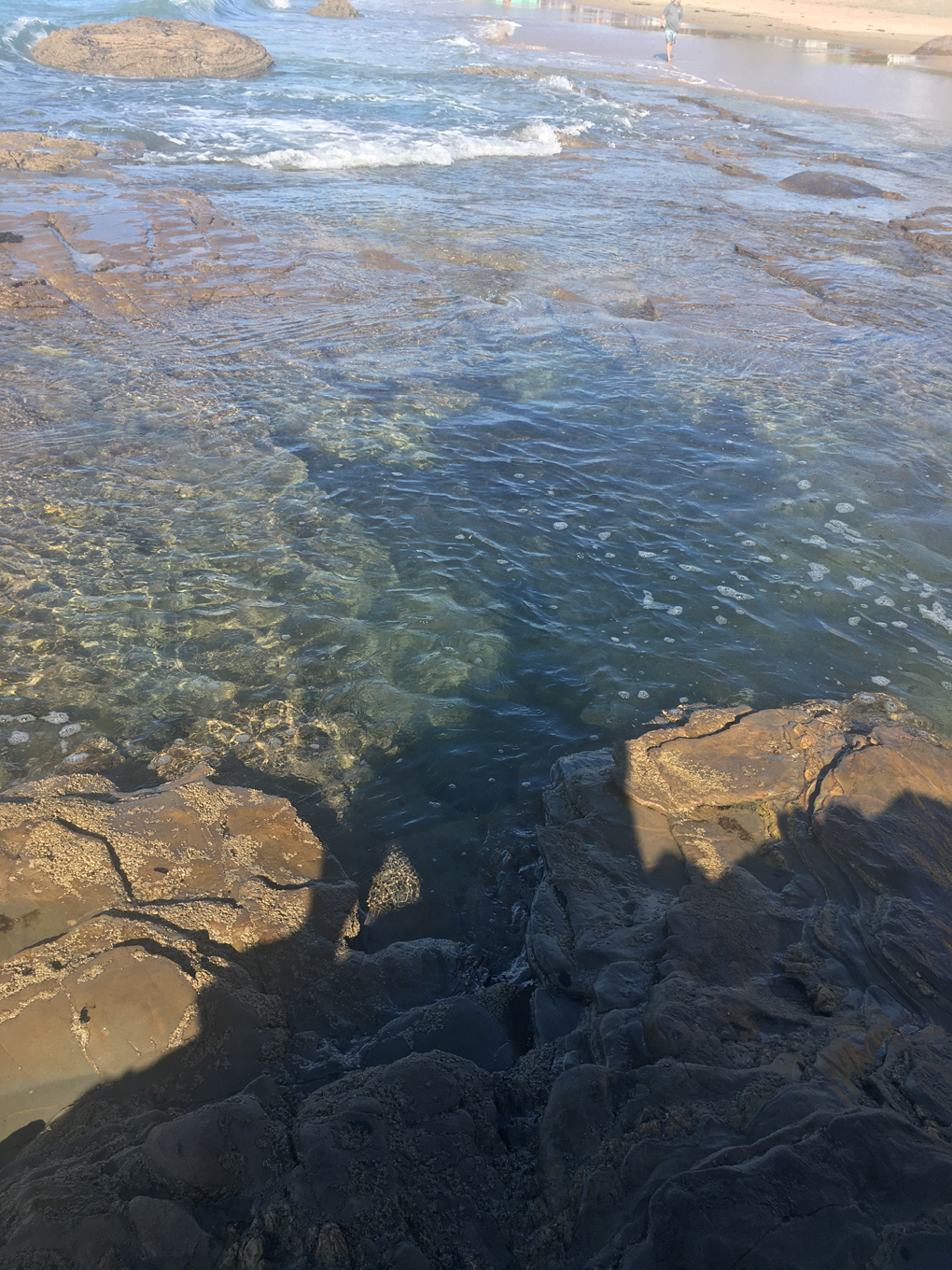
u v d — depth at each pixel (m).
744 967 3.60
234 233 12.79
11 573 5.88
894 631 6.07
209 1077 3.13
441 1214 2.63
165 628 5.59
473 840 4.43
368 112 21.53
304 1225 2.50
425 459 7.71
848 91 29.69
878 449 8.34
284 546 6.47
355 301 10.89
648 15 47.88
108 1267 2.38
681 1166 2.61
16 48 23.34
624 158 19.77
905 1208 2.40
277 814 4.25
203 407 8.16
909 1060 3.04
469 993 3.69
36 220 12.35
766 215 16.11
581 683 5.46
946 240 14.69
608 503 7.29
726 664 5.66
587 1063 3.20
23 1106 3.02
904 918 3.82
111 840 3.93
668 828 4.35
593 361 9.74
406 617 5.89
